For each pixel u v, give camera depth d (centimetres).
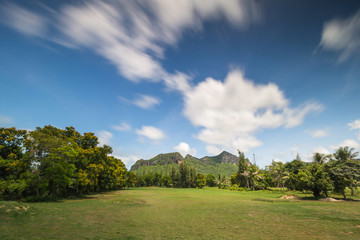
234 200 3997
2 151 3144
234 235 1302
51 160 3144
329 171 4303
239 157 10212
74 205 2853
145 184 16500
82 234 1276
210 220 1848
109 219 1844
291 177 4753
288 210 2538
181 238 1220
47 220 1703
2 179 2944
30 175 3031
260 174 8812
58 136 4009
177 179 14888
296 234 1335
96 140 5069
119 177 7581
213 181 14938
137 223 1677
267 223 1709
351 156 4903
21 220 1645
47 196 3406
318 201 3862
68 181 3325
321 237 1259
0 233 1236
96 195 5241
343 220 1853
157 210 2505
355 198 4459
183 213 2267
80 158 4128
